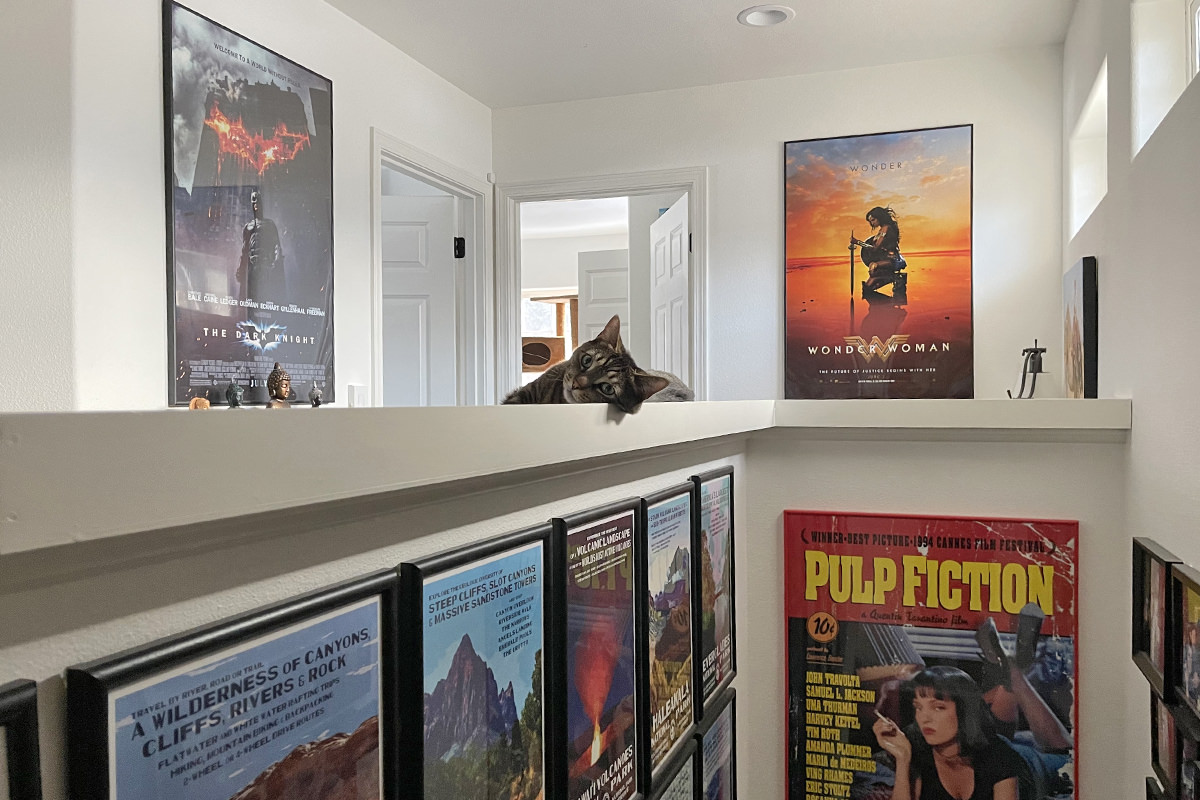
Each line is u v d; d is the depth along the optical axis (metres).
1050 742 2.33
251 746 0.75
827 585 2.53
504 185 4.18
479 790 1.12
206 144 2.42
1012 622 2.37
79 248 2.01
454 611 1.07
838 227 3.71
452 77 3.76
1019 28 3.28
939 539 2.43
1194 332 1.57
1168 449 1.77
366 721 0.91
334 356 3.01
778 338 3.79
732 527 2.40
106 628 0.63
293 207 2.79
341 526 0.89
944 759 2.42
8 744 0.54
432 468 0.85
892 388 3.64
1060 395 3.42
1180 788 1.58
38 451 0.46
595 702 1.48
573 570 1.40
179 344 2.31
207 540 0.70
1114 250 2.36
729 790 2.33
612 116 4.02
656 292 4.64
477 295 4.12
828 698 2.53
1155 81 2.10
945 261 3.57
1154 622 1.81
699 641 2.05
